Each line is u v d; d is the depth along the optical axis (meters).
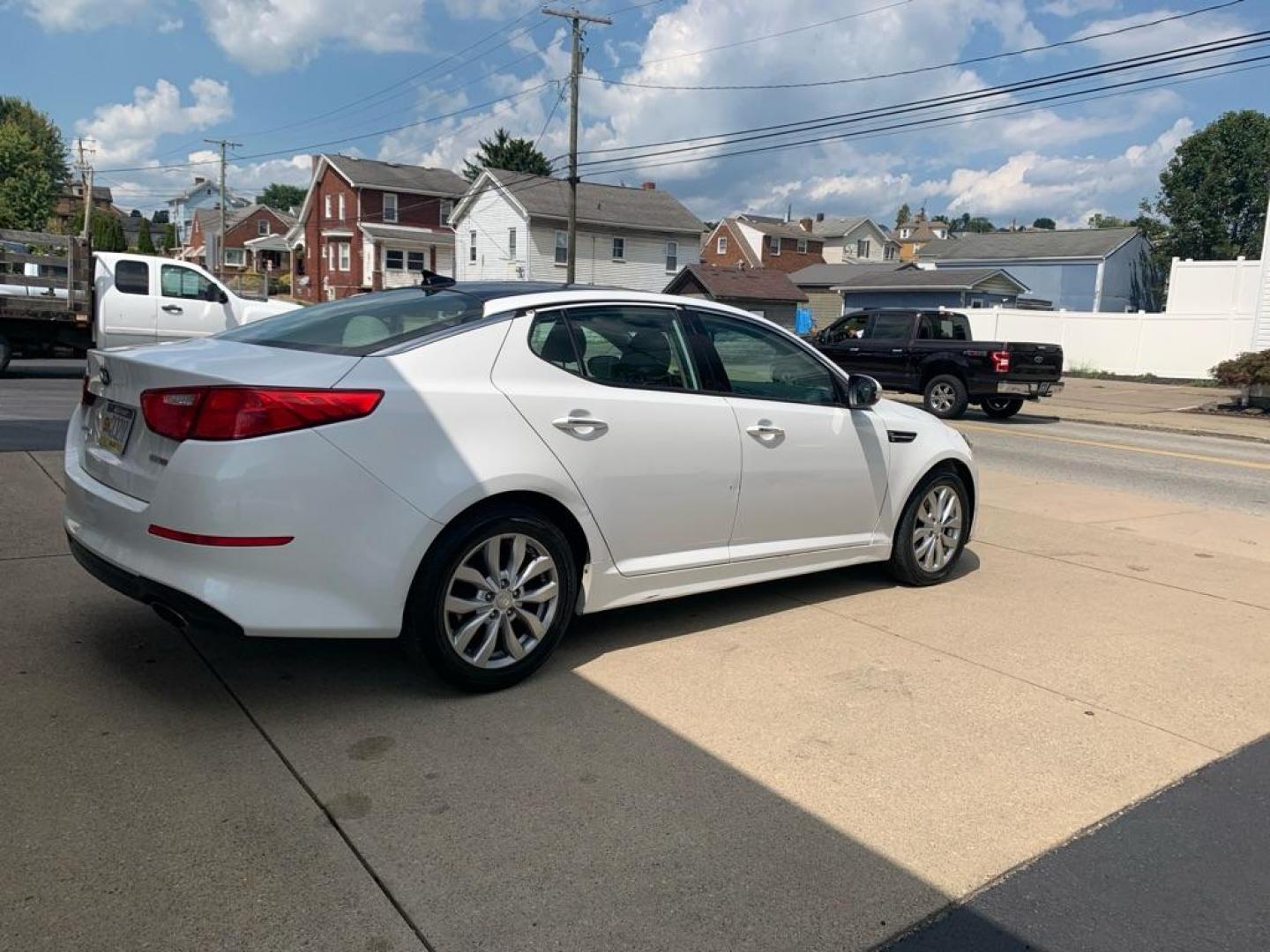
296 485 3.32
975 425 16.58
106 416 3.85
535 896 2.62
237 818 2.91
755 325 4.91
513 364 3.90
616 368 4.25
